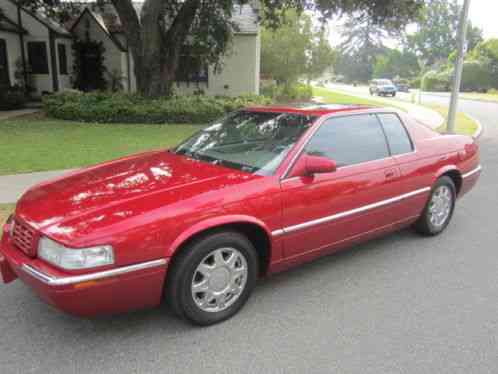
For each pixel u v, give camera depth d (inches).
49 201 128.7
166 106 599.8
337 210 154.6
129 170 152.2
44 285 108.0
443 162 198.4
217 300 130.5
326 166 140.6
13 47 797.2
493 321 135.2
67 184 142.4
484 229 218.8
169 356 116.3
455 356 117.6
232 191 130.4
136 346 120.5
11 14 813.2
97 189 133.9
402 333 128.0
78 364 112.7
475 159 223.0
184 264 121.2
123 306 115.6
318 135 155.0
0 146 397.1
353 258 181.8
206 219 123.0
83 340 123.1
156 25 640.4
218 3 679.7
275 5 650.2
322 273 167.3
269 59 1216.2
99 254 108.7
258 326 131.0
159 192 128.3
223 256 130.7
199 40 754.8
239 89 901.8
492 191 294.8
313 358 116.2
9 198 241.6
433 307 143.1
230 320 133.9
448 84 2257.6
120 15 644.7
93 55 887.1
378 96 1676.9
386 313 139.0
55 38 829.2
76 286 106.5
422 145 191.3
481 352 119.6
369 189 163.9
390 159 174.6
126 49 882.8
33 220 120.0
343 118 165.5
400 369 112.0
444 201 207.2
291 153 146.0
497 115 873.5
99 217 114.7
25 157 351.3
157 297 119.7
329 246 157.8
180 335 125.8
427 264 176.6
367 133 171.9
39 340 122.7
